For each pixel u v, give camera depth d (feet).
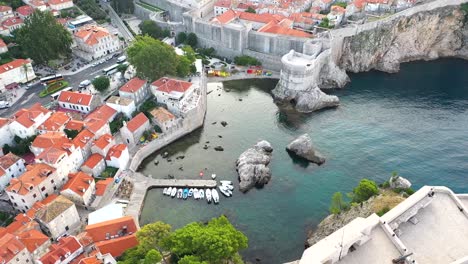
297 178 440.45
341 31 641.40
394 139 498.28
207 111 558.56
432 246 236.63
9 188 363.97
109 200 398.83
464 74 654.12
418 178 437.17
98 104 505.66
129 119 497.46
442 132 509.35
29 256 313.73
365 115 548.31
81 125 452.35
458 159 463.83
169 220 384.47
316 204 406.82
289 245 362.33
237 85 623.77
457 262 218.79
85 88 540.93
